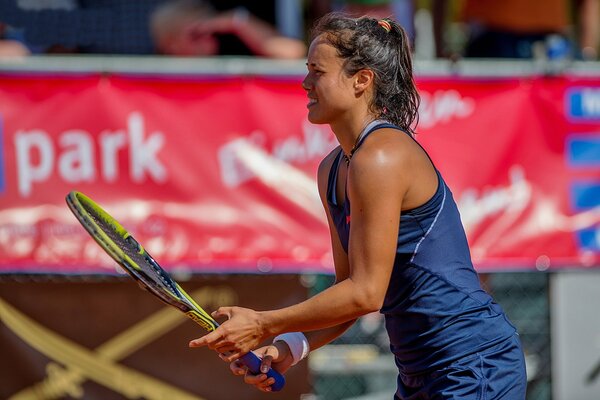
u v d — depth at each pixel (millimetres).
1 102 18328
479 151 19453
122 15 22312
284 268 18969
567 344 19922
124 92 18641
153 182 18703
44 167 18453
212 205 18828
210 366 18734
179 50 22500
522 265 19562
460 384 10781
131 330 18688
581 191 19703
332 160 11648
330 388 20516
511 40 23594
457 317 10859
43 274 18828
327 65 10914
